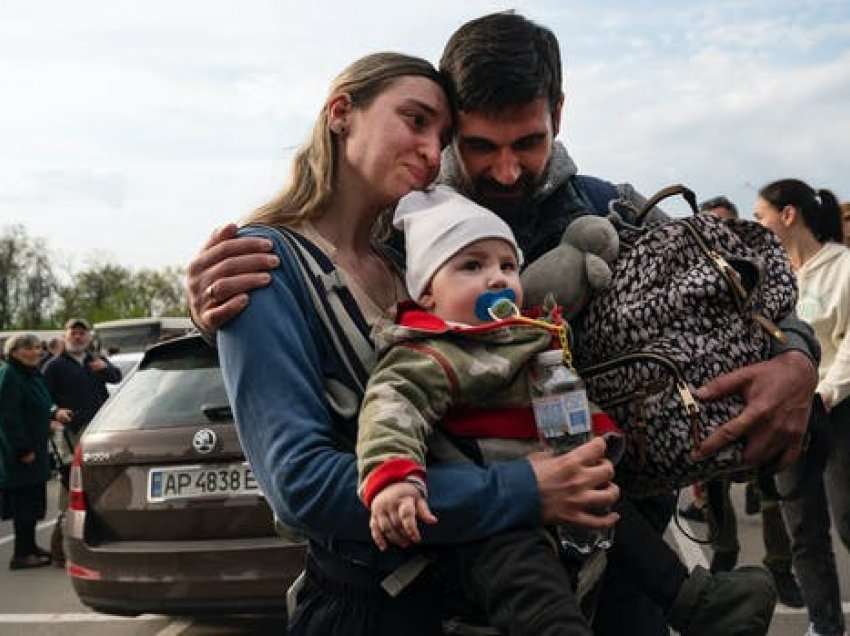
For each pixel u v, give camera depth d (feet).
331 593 5.65
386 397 5.18
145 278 202.69
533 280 6.12
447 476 5.12
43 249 188.14
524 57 6.22
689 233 6.14
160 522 14.62
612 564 6.26
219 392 15.25
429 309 5.94
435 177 6.27
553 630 4.94
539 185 6.68
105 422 15.65
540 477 5.14
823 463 13.24
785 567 16.96
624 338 6.00
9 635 18.13
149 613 14.60
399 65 6.04
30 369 25.03
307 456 5.08
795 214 14.89
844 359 12.87
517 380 5.57
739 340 5.98
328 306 5.65
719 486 6.77
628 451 5.91
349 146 6.04
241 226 6.24
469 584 5.34
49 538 29.91
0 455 24.70
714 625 5.87
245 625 17.69
